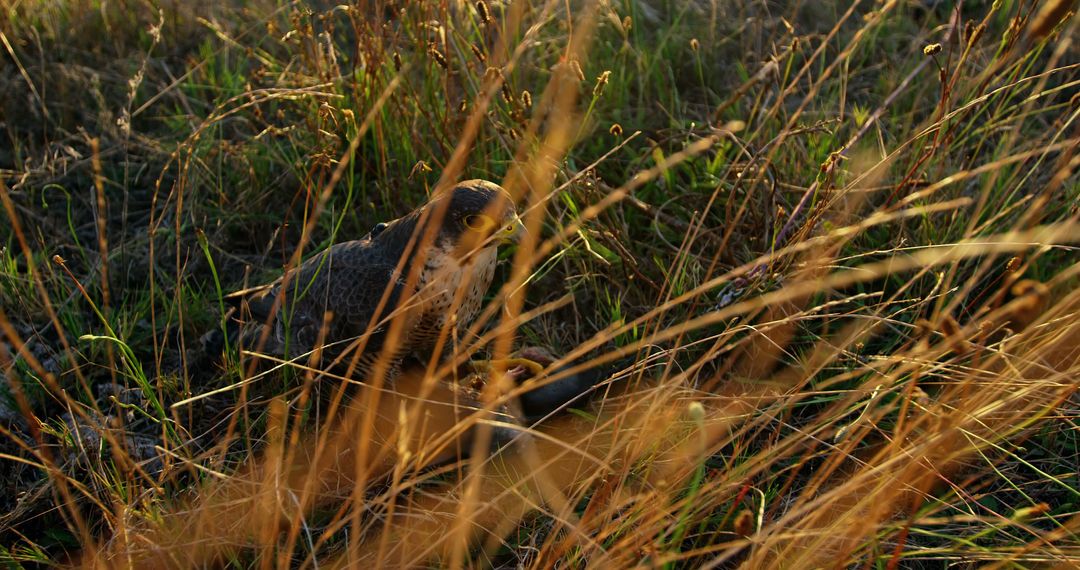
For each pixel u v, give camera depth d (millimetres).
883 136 4621
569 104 4195
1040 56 5000
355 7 4445
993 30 5301
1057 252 3891
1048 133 4223
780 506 3199
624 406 3580
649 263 4156
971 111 4465
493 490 3395
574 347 4031
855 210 4129
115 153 5059
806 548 2871
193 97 5332
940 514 3197
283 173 4668
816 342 3717
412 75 4828
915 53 5281
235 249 4699
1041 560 2709
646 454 3250
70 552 3279
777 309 3633
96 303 4285
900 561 3070
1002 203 3922
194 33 5797
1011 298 3766
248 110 5070
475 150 4254
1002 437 2990
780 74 5141
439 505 3326
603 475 3105
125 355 3365
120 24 5805
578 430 3623
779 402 3346
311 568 3141
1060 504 3244
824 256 3340
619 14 5426
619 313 3865
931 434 2695
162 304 4293
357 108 4469
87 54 5574
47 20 5711
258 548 3094
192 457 3371
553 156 3865
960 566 3037
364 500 3363
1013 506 3262
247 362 3791
